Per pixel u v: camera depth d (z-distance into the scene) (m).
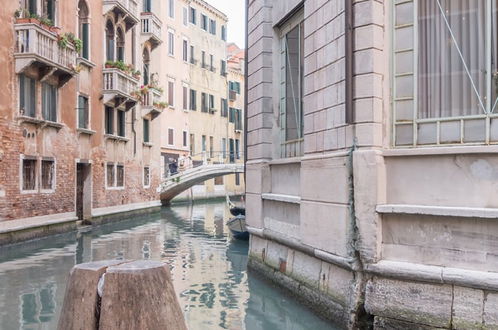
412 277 5.39
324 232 6.66
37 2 15.98
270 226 9.09
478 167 5.18
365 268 5.80
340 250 6.20
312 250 7.01
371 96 5.84
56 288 8.95
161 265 2.75
